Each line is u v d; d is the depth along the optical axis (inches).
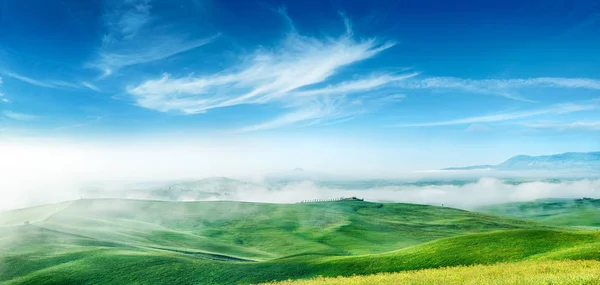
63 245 4874.5
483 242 2667.3
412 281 1206.3
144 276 3321.9
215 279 3115.2
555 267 1375.5
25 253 4178.2
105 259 3769.7
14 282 3385.8
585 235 2445.9
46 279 3371.1
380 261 2795.3
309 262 3144.7
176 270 3405.5
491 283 981.8
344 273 2696.9
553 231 2669.8
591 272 1115.3
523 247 2407.7
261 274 3065.9
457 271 1471.5
